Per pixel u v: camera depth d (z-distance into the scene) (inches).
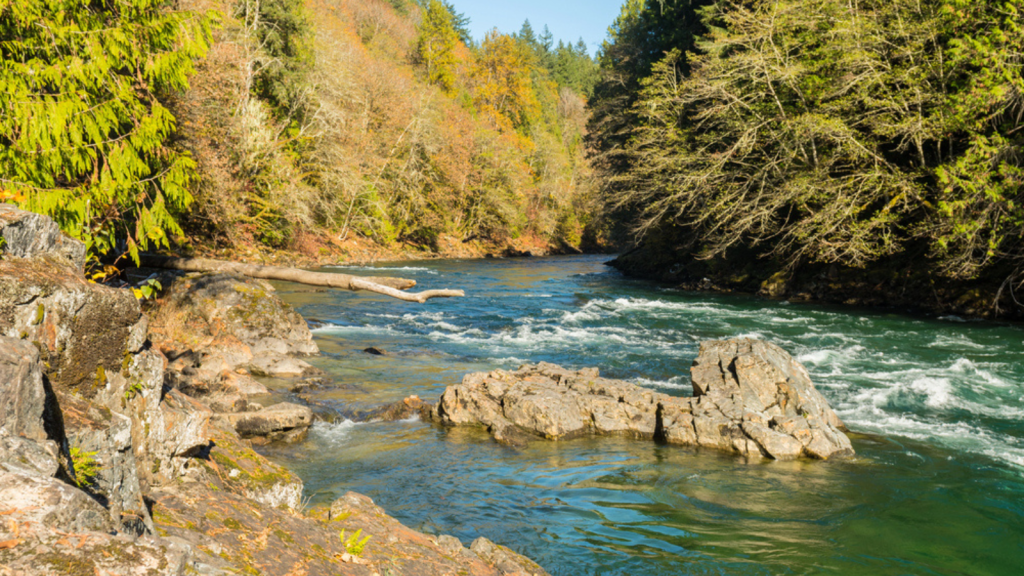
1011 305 755.4
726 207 1024.2
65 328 108.0
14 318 100.0
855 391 434.0
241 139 1162.6
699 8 1312.7
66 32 244.2
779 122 952.9
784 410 346.3
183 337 455.5
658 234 1348.4
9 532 63.1
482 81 3203.7
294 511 162.7
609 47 1628.9
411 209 1929.1
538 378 401.7
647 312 822.5
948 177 719.1
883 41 837.8
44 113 233.0
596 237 2881.4
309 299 842.2
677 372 486.9
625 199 1338.6
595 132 1720.0
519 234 2598.4
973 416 381.7
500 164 2297.0
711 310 842.2
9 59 236.4
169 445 133.9
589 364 512.1
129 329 122.8
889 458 309.4
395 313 765.3
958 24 747.4
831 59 877.8
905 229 843.4
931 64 790.5
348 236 1657.2
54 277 109.0
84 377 111.8
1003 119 737.0
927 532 227.8
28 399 83.0
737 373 366.6
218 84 1091.9
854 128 881.5
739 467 295.4
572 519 233.3
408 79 2089.1
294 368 440.1
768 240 1103.6
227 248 1114.7
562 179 2812.5
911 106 820.0
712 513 242.1
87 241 260.2
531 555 203.3
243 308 493.4
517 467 289.6
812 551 211.8
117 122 269.7
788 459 308.0
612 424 348.5
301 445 306.7
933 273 819.4
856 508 248.5
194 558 96.0
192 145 915.4
